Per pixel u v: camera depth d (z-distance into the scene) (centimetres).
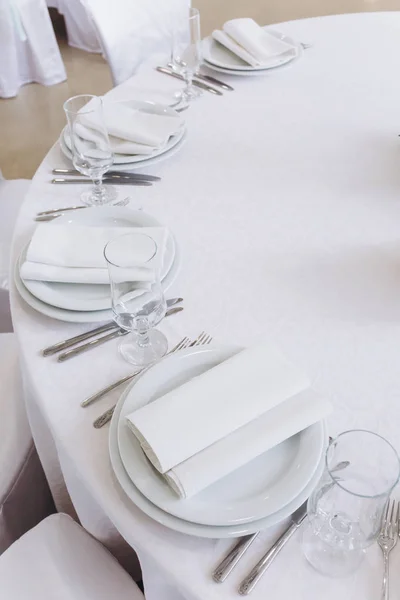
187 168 129
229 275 102
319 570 65
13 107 331
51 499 133
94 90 343
